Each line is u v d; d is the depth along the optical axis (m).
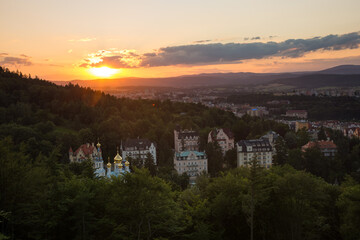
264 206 80.88
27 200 68.06
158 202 64.75
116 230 63.31
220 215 81.75
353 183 104.19
